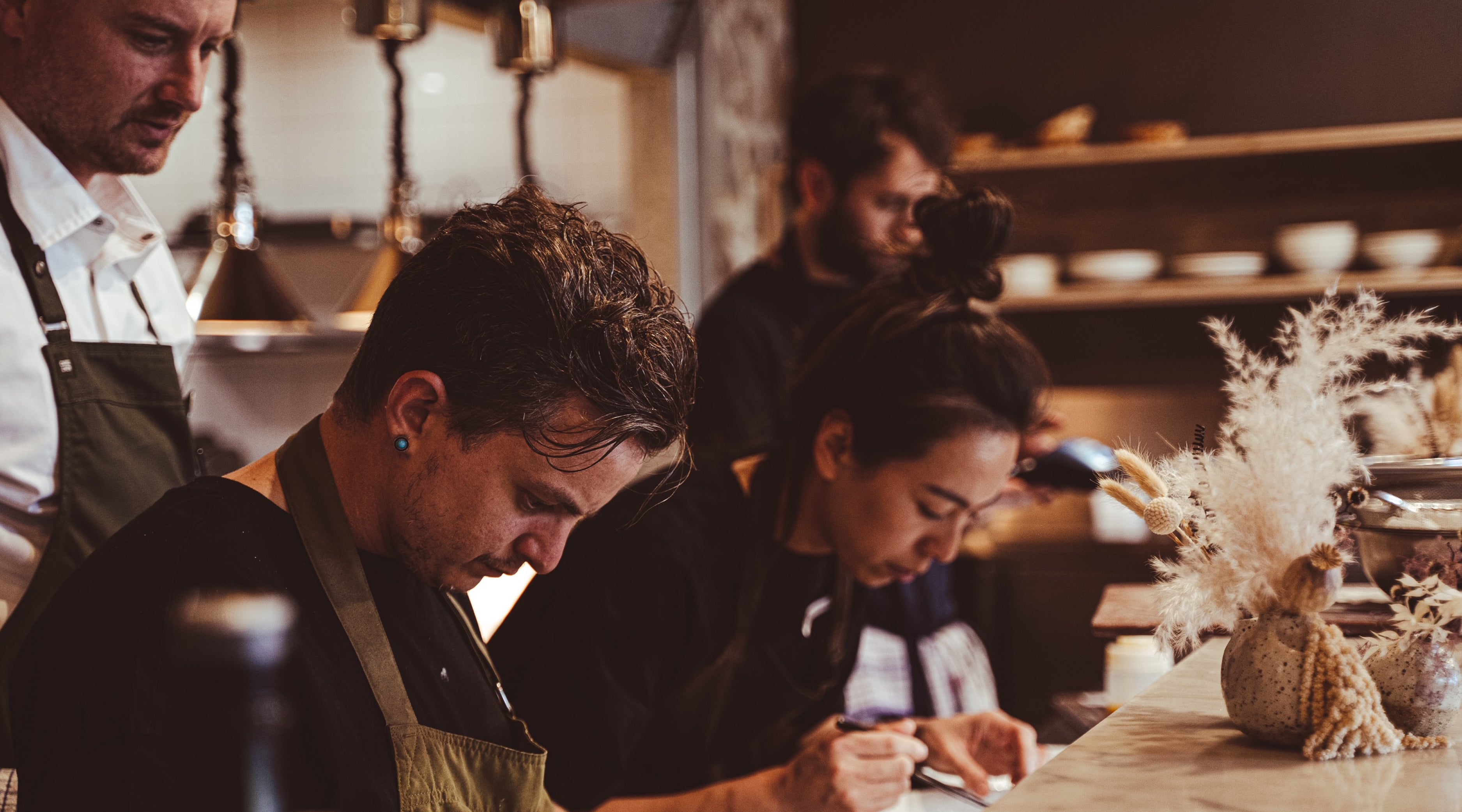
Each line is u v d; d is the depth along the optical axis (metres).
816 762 1.40
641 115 4.45
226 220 2.53
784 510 1.58
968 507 1.44
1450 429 1.33
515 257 0.92
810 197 2.63
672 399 0.95
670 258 4.45
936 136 2.50
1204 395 4.35
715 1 4.39
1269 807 0.82
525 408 0.90
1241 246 4.22
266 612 0.64
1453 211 3.98
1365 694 0.94
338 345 2.84
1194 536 1.06
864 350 1.45
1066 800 0.84
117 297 1.68
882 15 4.57
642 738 1.58
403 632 1.05
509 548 0.98
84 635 0.87
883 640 1.95
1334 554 0.94
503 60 2.81
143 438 1.60
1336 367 1.05
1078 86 4.36
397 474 0.96
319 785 0.90
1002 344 1.42
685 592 1.50
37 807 0.84
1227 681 0.98
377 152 5.42
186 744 0.61
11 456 1.50
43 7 1.43
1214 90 4.23
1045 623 3.89
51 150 1.53
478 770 1.07
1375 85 4.06
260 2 5.45
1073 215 4.38
